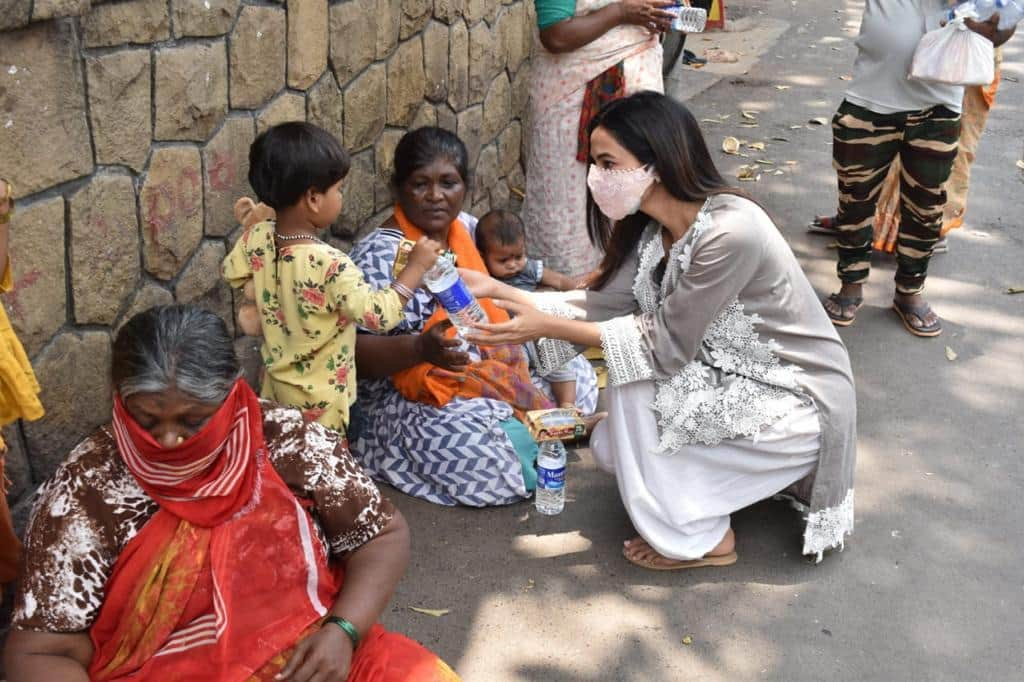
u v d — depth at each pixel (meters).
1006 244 5.49
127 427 1.80
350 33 3.65
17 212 2.37
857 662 2.76
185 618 1.92
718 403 2.92
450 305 2.75
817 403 2.96
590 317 3.10
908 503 3.44
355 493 2.05
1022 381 4.23
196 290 3.12
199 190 3.02
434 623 2.83
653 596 2.97
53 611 1.84
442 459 3.30
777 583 3.05
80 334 2.66
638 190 2.72
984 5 3.93
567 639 2.80
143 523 1.89
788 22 10.40
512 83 5.34
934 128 4.22
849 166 4.40
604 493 3.44
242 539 1.92
